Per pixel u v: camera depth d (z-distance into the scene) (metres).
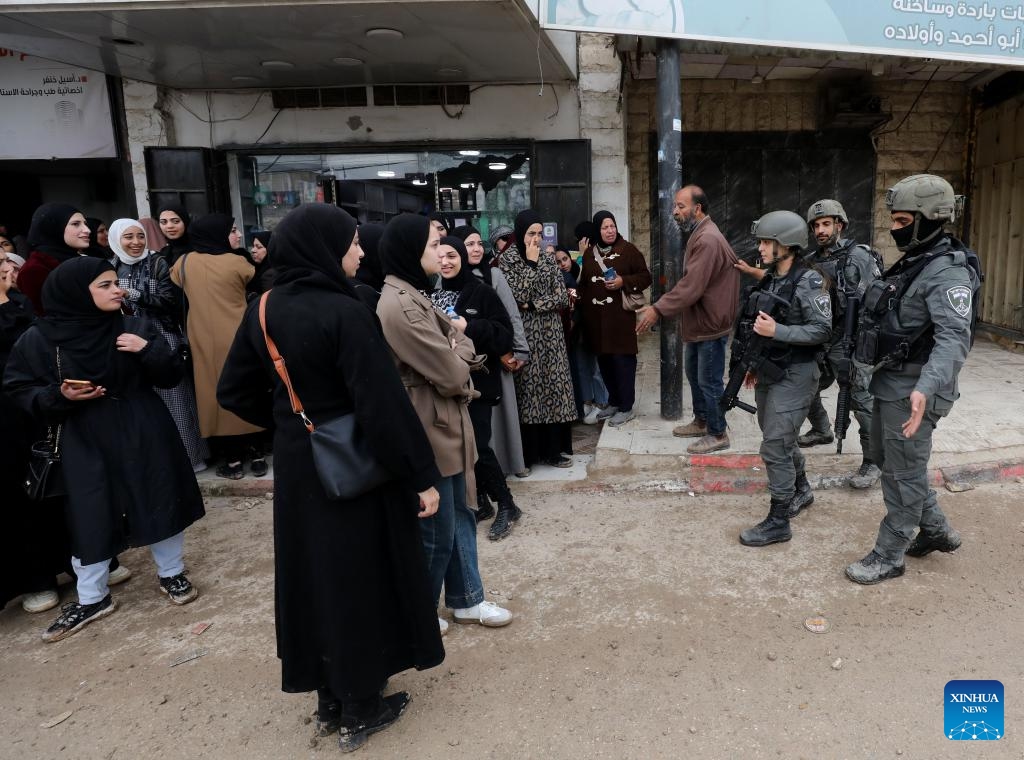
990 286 8.22
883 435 3.16
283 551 2.22
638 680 2.68
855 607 3.08
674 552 3.68
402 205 7.39
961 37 4.75
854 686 2.58
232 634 3.19
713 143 8.42
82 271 3.04
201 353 4.64
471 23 4.99
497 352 3.64
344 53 5.82
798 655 2.77
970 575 3.30
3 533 3.34
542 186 7.02
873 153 8.43
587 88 6.94
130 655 3.06
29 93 7.02
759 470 4.48
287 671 2.28
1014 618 2.95
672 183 4.98
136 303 4.62
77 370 3.06
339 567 2.18
